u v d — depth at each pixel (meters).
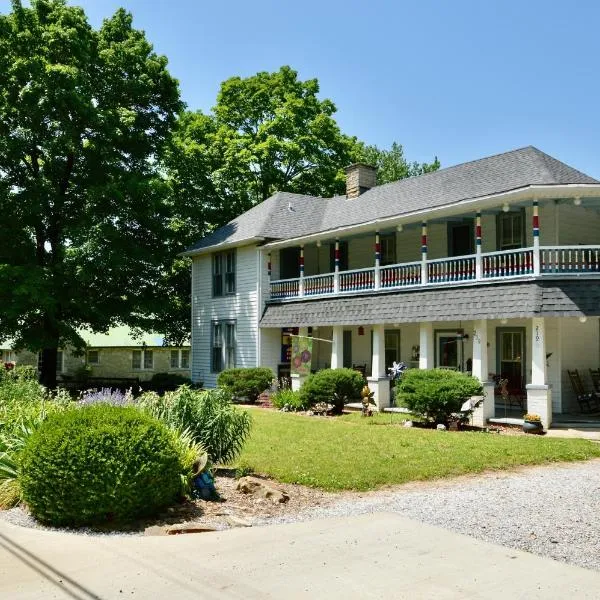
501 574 5.63
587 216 20.03
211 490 8.76
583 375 19.11
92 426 7.73
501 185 19.94
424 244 20.22
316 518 7.89
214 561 6.01
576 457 12.34
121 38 29.39
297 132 38.69
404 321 20.11
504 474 10.91
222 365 29.16
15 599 5.11
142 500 7.58
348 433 14.93
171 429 9.37
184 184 34.94
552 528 7.33
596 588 5.29
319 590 5.25
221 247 28.64
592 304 16.20
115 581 5.49
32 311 25.61
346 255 26.94
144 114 29.59
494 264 18.38
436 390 15.91
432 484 10.10
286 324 25.47
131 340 38.00
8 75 24.36
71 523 7.49
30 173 27.77
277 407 21.72
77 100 24.08
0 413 10.80
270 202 29.44
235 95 40.12
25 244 25.92
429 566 5.85
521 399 19.55
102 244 25.34
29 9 26.02
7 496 8.41
